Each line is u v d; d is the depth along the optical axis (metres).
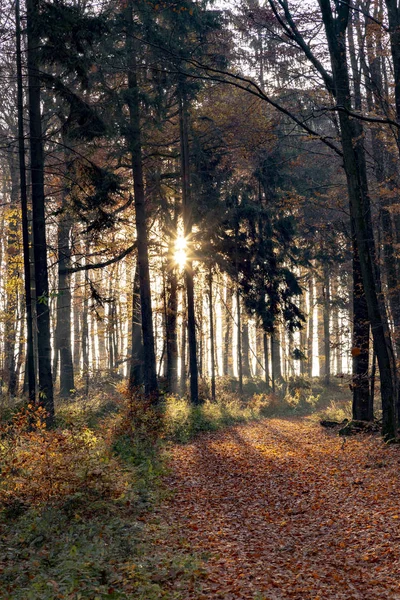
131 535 8.93
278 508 11.30
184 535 9.51
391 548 8.03
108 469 11.26
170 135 28.09
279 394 40.94
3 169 33.00
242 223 29.62
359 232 15.86
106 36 18.67
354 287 20.48
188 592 6.82
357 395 20.92
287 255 33.09
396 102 16.06
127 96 21.25
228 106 25.81
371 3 17.70
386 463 13.72
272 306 31.67
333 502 11.22
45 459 10.18
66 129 17.19
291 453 17.73
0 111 28.80
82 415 19.42
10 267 24.94
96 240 23.41
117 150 22.52
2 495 9.59
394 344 20.16
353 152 15.77
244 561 8.16
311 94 17.22
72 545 8.20
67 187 18.39
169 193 28.67
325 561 8.02
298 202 21.52
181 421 22.11
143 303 23.52
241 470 15.30
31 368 16.41
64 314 30.14
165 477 14.10
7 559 7.69
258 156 25.33
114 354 41.81
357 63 18.66
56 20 15.52
